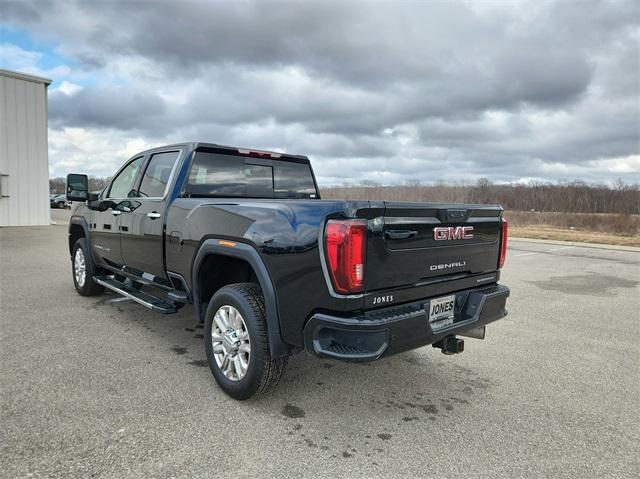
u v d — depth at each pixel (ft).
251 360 9.87
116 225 16.25
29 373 11.54
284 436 8.96
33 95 55.16
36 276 25.04
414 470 7.98
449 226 10.09
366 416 9.96
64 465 7.68
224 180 14.32
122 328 15.67
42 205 57.00
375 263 8.55
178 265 12.80
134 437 8.68
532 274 31.63
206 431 9.03
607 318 19.43
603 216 104.68
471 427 9.64
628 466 8.33
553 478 7.90
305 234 8.81
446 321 10.33
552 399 11.19
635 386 12.12
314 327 8.64
